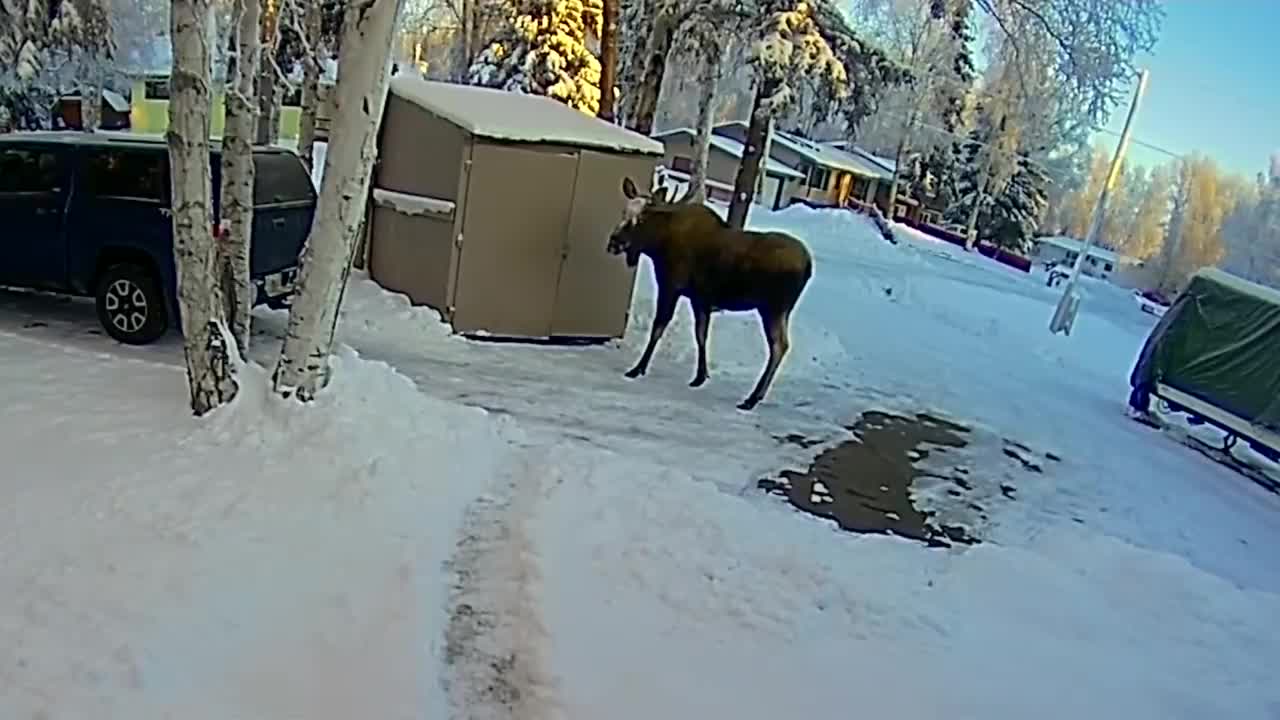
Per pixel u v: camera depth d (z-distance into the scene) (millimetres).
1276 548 7785
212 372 5773
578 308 10203
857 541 5625
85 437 5363
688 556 4852
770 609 4430
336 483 5105
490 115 9695
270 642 3590
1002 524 7051
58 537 4156
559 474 5789
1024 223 47625
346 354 7074
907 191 49438
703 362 9359
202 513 4547
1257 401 11047
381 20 5527
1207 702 4180
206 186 5625
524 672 3654
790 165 44656
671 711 3506
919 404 10352
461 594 4219
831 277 19797
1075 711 3922
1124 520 7770
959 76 28688
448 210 9664
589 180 9867
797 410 9102
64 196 7980
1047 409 11617
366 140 5691
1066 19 13406
